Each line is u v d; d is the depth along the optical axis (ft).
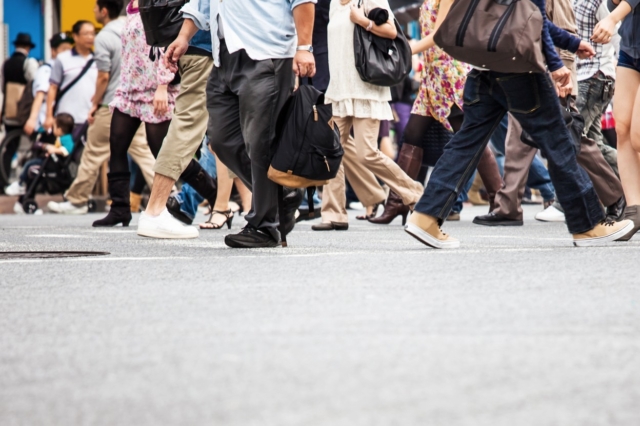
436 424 15.88
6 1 143.84
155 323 25.34
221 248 47.26
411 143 73.51
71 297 30.35
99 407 17.53
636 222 46.68
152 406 17.46
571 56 63.62
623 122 48.39
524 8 39.37
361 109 65.36
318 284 32.12
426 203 44.01
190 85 55.42
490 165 71.82
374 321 24.89
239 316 26.04
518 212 68.08
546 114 41.78
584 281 32.09
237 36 42.75
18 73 113.19
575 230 44.93
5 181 110.83
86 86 106.22
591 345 21.81
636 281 32.01
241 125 43.73
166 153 55.52
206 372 19.77
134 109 67.41
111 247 49.26
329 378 19.02
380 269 36.14
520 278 32.94
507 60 39.19
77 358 21.49
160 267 38.29
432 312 26.11
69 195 94.48
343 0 64.54
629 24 48.21
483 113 42.75
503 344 21.93
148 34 51.85
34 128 108.78
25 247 50.01
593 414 16.48
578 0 66.64
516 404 17.08
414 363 20.15
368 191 68.44
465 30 39.24
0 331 24.85
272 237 46.44
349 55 64.64
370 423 15.96
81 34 106.52
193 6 45.65
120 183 70.28
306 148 42.34
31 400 18.19
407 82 105.40
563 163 43.29
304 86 42.91
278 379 19.03
